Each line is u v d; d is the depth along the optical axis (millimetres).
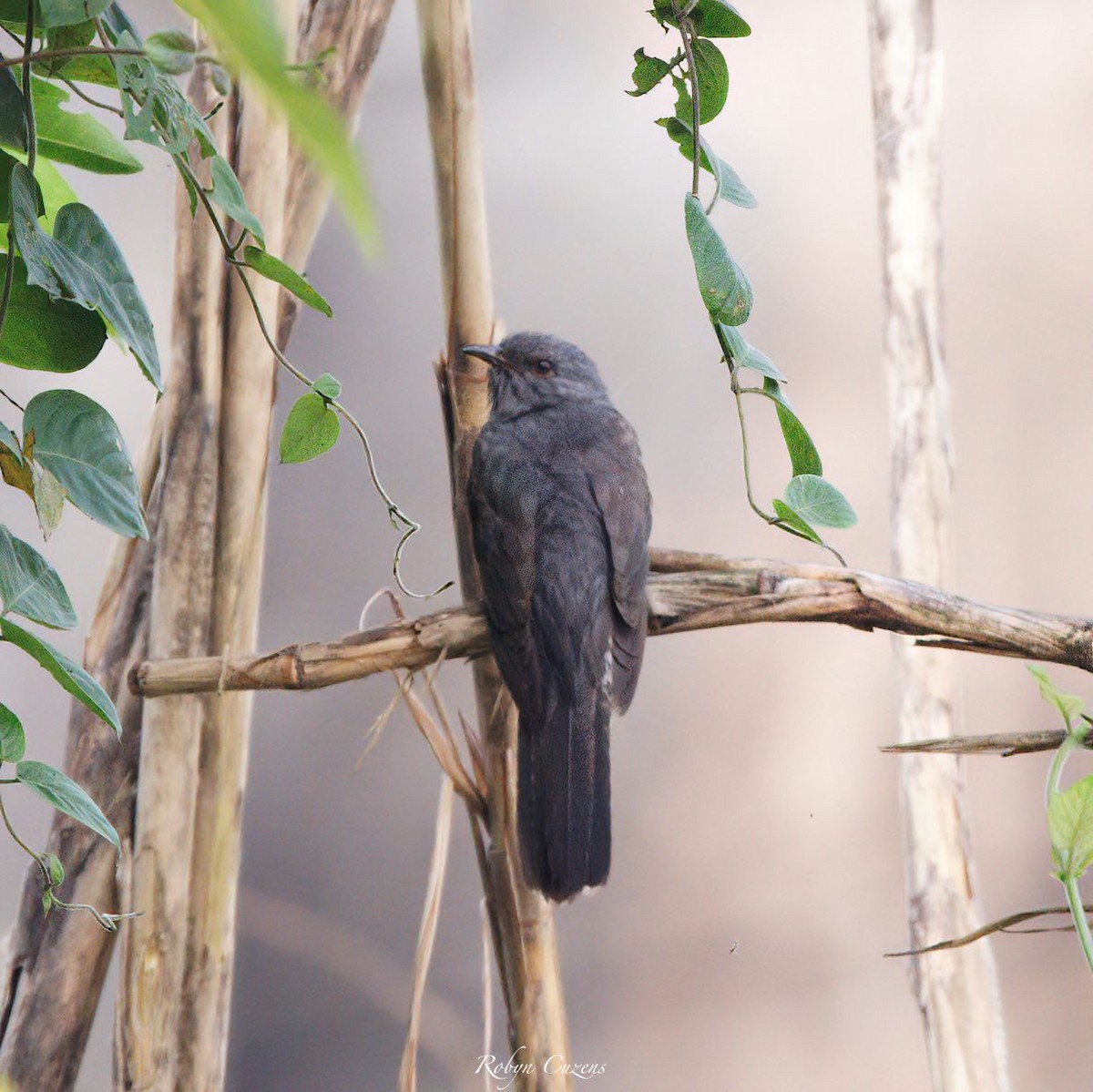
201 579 4043
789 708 7848
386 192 7602
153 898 3920
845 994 7387
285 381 7629
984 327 8211
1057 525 8062
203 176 4031
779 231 8078
